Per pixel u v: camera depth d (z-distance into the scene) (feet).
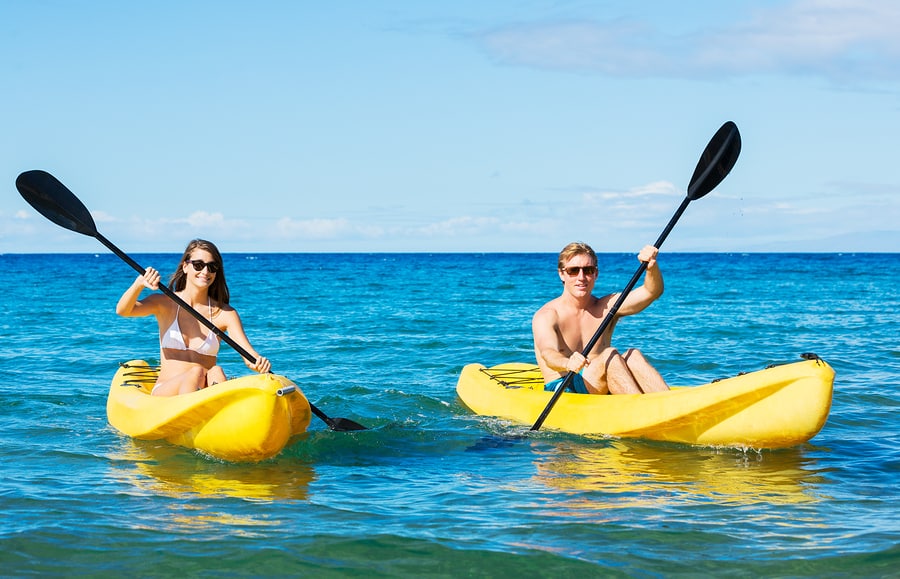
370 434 20.51
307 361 34.32
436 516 13.92
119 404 20.76
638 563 11.87
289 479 16.47
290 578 11.49
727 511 14.17
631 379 20.89
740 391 18.17
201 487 15.78
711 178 22.12
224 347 38.37
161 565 11.83
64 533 12.96
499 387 23.77
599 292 97.60
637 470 17.15
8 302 64.13
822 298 72.02
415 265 209.05
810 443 19.53
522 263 239.91
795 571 11.57
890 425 21.45
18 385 27.32
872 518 13.76
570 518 13.78
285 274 136.46
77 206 20.95
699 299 71.36
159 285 19.36
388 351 37.35
